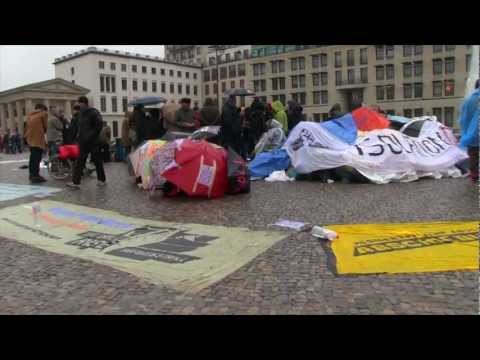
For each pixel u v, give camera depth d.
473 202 7.94
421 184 10.19
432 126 12.01
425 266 4.82
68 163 13.10
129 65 108.81
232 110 12.76
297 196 9.10
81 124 11.13
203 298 4.25
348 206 7.93
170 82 116.69
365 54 86.19
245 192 9.62
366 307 3.93
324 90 92.44
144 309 4.07
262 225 6.79
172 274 4.87
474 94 10.07
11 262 5.52
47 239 6.52
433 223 6.51
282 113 16.73
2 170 16.92
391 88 83.62
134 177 11.84
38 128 12.41
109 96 105.31
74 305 4.20
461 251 5.24
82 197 9.80
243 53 110.12
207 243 5.96
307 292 4.28
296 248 5.60
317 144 11.12
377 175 10.62
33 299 4.37
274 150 12.60
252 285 4.50
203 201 8.91
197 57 126.19
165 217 7.57
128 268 5.12
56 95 93.06
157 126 15.02
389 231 6.16
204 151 9.32
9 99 94.56
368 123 11.54
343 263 5.00
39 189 11.16
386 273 4.67
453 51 76.31
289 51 97.19
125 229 6.89
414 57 80.50
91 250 5.89
